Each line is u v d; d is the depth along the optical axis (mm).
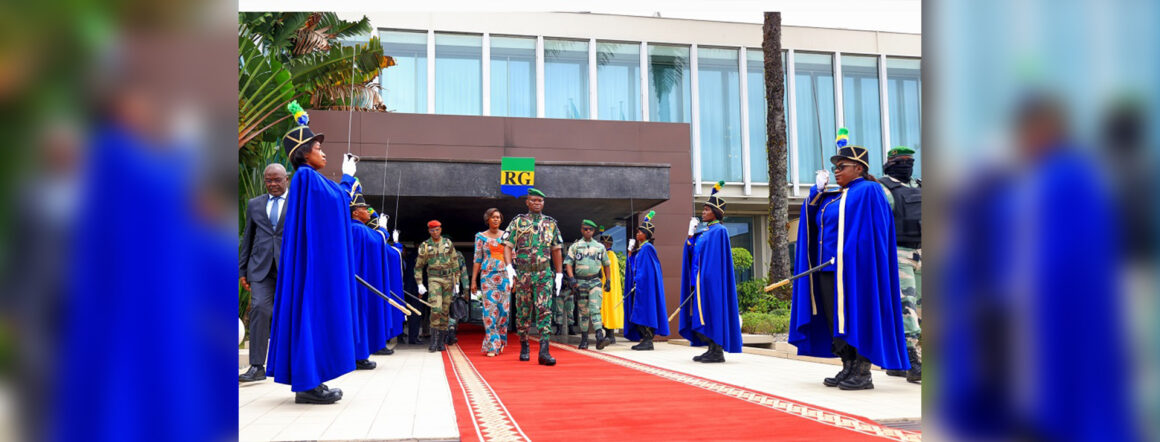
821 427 3059
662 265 13469
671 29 18641
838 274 4520
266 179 5281
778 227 12039
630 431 2996
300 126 4035
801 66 19297
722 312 7062
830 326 4770
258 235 5305
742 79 18953
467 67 17562
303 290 3758
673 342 11719
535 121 13219
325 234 3818
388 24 17156
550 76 18000
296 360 3668
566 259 9859
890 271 4566
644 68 18406
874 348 4379
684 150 13711
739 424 3154
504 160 11375
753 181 18891
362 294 4684
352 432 2984
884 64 19547
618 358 7973
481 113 17438
